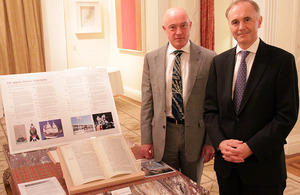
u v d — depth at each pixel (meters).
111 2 7.82
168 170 1.68
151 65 2.01
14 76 1.87
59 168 1.66
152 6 5.20
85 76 2.01
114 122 1.98
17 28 6.52
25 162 1.73
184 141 1.95
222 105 1.69
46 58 7.11
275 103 1.56
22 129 1.80
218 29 6.04
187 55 1.93
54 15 7.06
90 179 1.43
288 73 1.51
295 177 3.29
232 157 1.55
